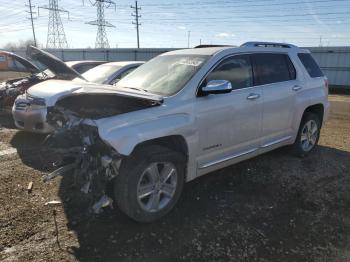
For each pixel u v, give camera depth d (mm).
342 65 28766
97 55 41062
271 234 3627
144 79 4570
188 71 4285
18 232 3496
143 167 3525
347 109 14234
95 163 3445
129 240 3424
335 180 5117
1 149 6250
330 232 3707
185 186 4684
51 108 3822
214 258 3211
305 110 5938
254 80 4859
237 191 4594
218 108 4238
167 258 3182
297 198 4469
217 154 4379
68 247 3283
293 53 5746
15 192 4402
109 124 3373
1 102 8875
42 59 4977
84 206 4035
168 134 3717
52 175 3672
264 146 5094
